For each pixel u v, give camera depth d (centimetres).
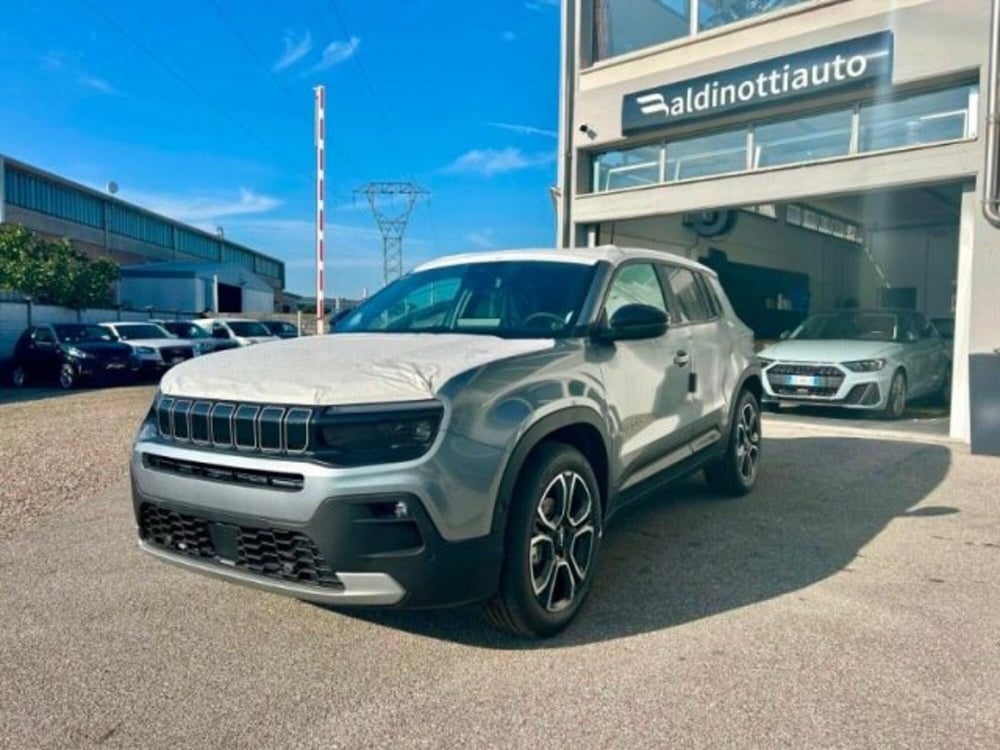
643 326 368
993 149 735
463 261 457
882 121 844
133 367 1659
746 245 1479
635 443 392
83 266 2847
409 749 238
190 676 287
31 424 993
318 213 1748
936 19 777
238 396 295
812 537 459
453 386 286
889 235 1822
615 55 1108
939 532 468
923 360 1041
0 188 4162
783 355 972
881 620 332
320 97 1731
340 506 265
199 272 4956
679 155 1039
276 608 353
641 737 242
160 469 310
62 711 262
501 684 279
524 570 298
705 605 352
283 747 240
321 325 1745
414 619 339
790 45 893
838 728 246
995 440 716
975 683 275
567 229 1141
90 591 376
